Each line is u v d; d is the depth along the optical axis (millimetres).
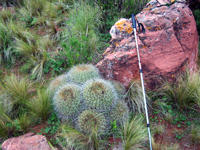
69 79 3082
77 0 5250
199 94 2895
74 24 4316
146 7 3527
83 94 2555
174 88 3178
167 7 3395
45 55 3943
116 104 2701
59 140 2480
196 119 2920
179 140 2615
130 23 3340
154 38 3158
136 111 3086
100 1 4621
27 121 2717
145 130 2646
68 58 3619
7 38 4137
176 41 3201
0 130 2510
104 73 3443
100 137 2514
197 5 4828
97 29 4539
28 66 3898
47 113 2900
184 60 3211
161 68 3133
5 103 2959
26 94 3170
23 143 2311
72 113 2547
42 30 4730
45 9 5199
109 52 3412
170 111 3033
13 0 5652
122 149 2400
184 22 3369
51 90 2971
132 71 3236
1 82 3543
